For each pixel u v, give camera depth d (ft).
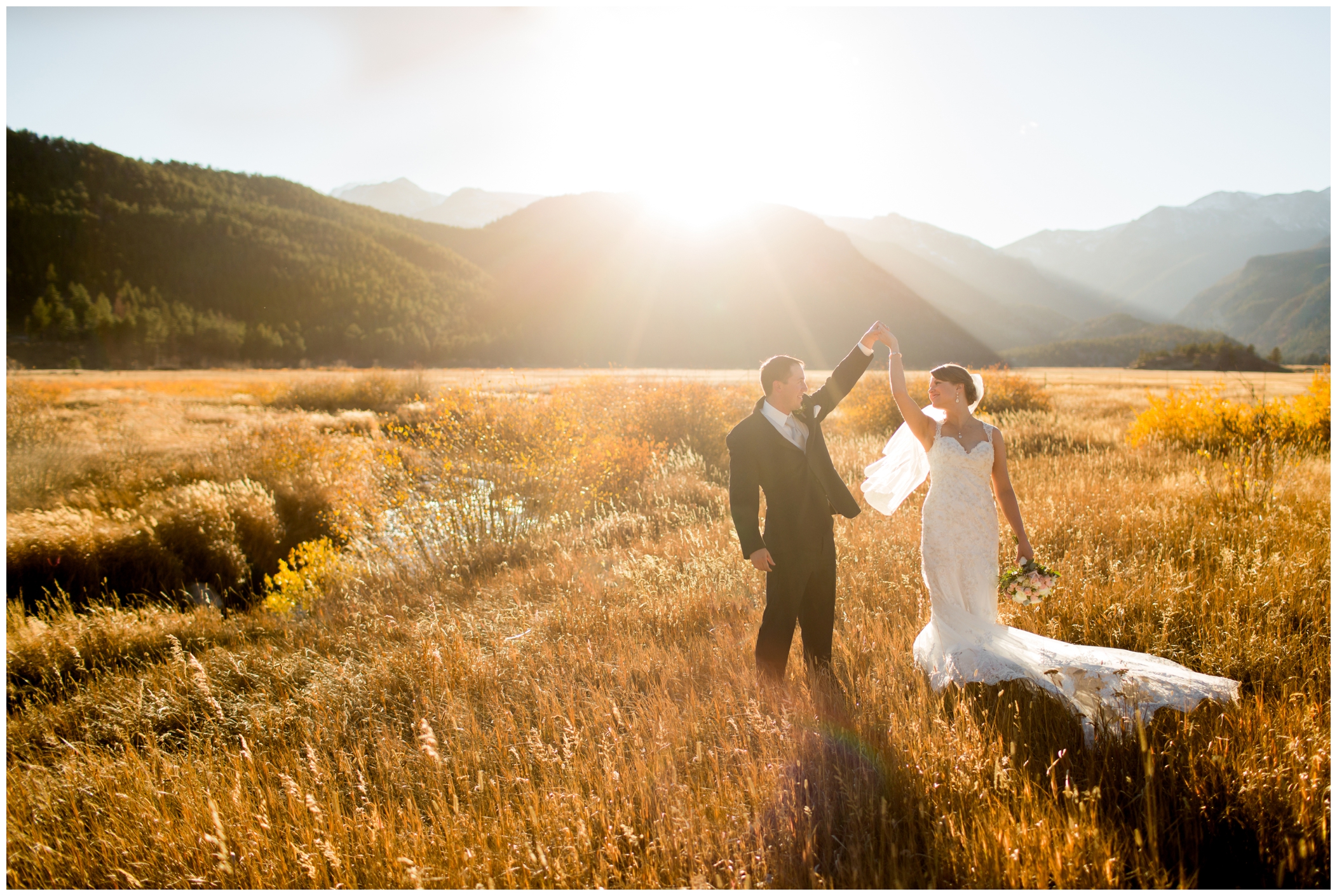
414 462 31.01
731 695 9.99
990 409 56.24
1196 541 15.26
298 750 9.91
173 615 18.26
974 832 6.73
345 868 7.15
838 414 52.31
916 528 18.22
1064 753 7.41
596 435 32.07
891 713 8.84
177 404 75.72
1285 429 30.63
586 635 13.69
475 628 14.53
